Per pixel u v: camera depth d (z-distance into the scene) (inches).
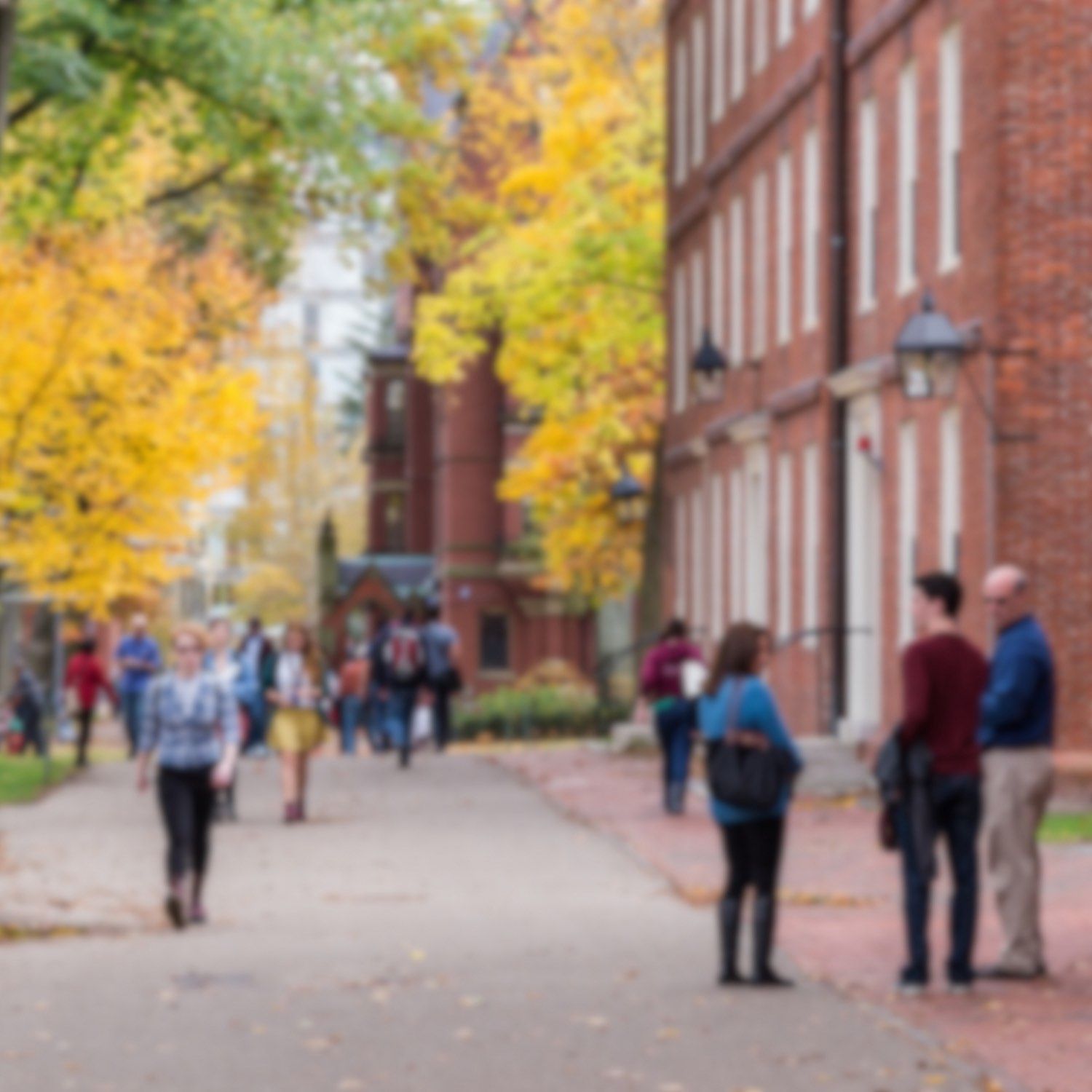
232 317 2561.5
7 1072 826.8
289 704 1914.4
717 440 2960.1
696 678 1900.8
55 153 2501.2
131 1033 906.7
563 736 3791.8
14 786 2310.5
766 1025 908.0
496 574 5851.4
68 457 2155.5
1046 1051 840.9
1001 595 1011.9
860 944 1137.4
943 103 1946.4
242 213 3132.4
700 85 3122.5
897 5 2078.0
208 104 2586.1
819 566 2373.3
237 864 1596.9
